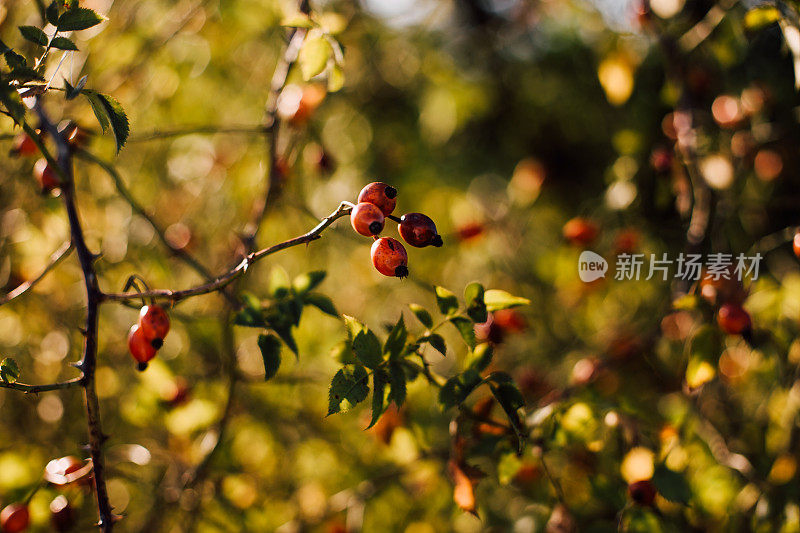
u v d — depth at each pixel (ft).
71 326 2.97
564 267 3.67
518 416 2.09
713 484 2.47
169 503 2.54
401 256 1.88
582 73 4.80
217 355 3.19
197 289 1.97
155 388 2.48
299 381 2.77
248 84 3.58
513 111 5.19
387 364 1.98
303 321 3.33
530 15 4.73
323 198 3.59
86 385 1.98
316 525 2.87
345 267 3.93
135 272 3.11
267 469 3.21
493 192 4.77
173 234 3.18
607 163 4.86
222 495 2.59
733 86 3.10
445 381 2.06
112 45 2.92
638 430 2.29
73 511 2.24
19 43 2.65
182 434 2.53
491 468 2.77
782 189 3.43
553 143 5.12
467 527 2.94
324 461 3.21
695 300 2.32
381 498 3.08
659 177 2.98
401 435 2.49
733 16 2.55
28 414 3.08
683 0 2.70
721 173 2.74
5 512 2.21
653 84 3.72
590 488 2.28
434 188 4.75
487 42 5.09
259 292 3.44
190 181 3.52
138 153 3.32
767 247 2.57
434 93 4.40
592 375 2.91
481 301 2.02
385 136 4.80
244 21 2.96
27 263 2.80
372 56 4.19
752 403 3.10
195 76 3.29
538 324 3.88
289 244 1.91
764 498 2.45
